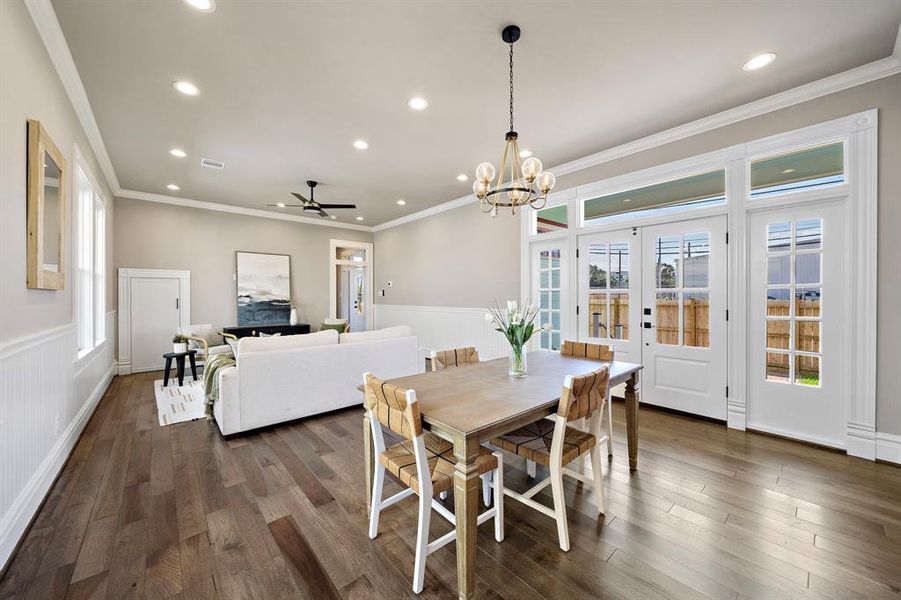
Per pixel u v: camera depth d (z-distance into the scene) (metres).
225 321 6.66
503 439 2.07
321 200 6.33
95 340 4.12
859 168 2.72
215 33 2.27
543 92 2.97
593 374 1.90
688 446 2.97
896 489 2.30
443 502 2.22
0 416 1.69
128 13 2.10
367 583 1.60
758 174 3.27
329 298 7.95
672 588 1.56
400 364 4.25
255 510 2.12
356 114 3.31
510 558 1.74
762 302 3.23
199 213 6.39
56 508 2.12
